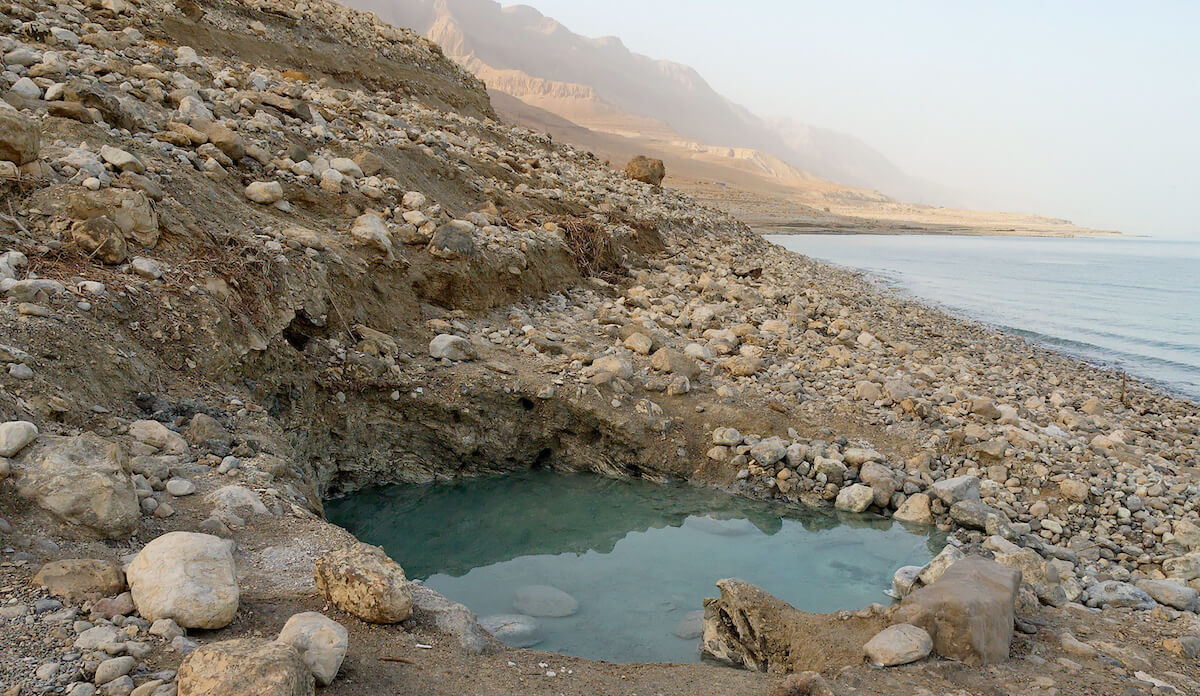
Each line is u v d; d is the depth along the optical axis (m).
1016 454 9.97
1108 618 6.13
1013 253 66.69
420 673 4.21
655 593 7.06
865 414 11.10
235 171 10.80
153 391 6.86
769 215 86.69
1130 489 9.32
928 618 5.11
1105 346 22.11
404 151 15.04
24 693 3.40
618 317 13.42
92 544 4.68
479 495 9.56
